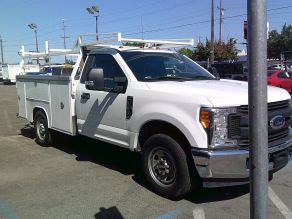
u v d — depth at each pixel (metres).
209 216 4.55
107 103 6.04
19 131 10.62
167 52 6.66
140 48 6.55
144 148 5.34
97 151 7.88
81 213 4.70
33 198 5.22
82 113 6.71
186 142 4.88
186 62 6.64
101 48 6.71
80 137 8.57
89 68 6.66
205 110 4.52
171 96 4.97
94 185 5.72
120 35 6.31
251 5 1.93
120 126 5.81
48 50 8.69
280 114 4.88
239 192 5.35
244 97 4.70
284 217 4.49
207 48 47.31
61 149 8.10
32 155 7.62
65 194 5.36
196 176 4.88
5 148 8.30
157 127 5.30
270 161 4.83
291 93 20.28
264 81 1.97
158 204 4.95
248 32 1.97
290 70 23.50
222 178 4.55
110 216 4.61
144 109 5.30
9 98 24.66
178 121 4.77
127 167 6.68
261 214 2.07
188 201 5.04
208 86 5.21
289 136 5.12
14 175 6.28
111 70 6.12
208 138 4.52
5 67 51.72
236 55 49.50
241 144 4.55
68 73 7.87
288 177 6.02
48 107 7.84
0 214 4.70
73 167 6.71
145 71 5.84
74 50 7.21
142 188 5.56
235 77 21.16
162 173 5.15
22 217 4.61
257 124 2.00
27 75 8.57
